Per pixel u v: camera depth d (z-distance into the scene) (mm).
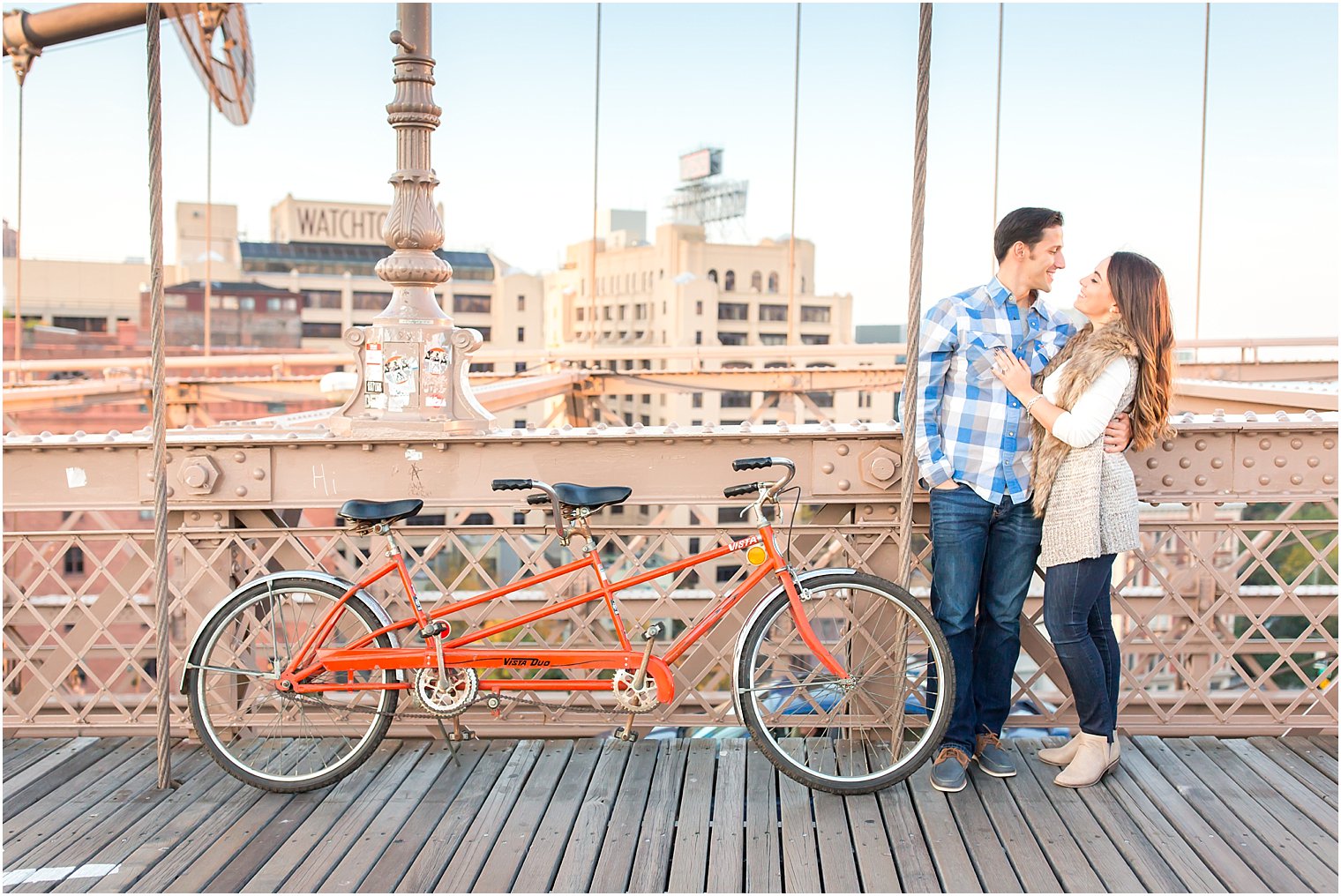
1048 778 2682
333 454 2895
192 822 2467
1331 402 6035
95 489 2914
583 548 2789
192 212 50875
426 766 2775
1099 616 2715
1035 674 2930
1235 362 15180
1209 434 2854
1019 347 2590
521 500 2875
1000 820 2451
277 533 2930
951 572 2627
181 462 2893
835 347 18656
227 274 50562
